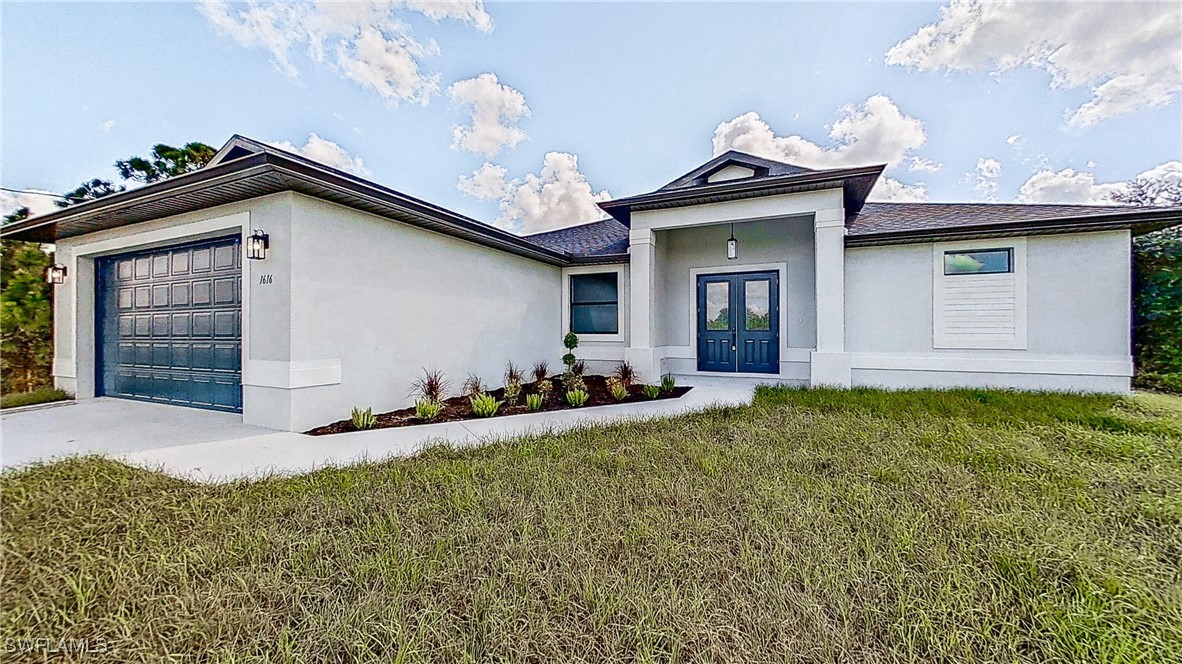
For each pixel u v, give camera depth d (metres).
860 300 9.05
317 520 3.03
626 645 1.87
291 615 2.04
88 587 2.22
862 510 3.11
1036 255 8.05
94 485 3.63
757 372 11.03
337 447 5.06
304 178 5.30
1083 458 4.26
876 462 4.14
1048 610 2.03
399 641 1.84
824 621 1.96
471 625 1.97
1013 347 8.17
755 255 11.01
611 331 11.46
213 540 2.73
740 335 11.19
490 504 3.29
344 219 6.37
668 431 5.50
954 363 8.48
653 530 2.82
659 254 10.97
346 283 6.39
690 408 7.14
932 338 8.63
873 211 11.55
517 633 1.91
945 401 7.00
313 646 1.84
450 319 8.22
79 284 8.28
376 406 6.82
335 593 2.19
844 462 4.17
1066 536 2.68
